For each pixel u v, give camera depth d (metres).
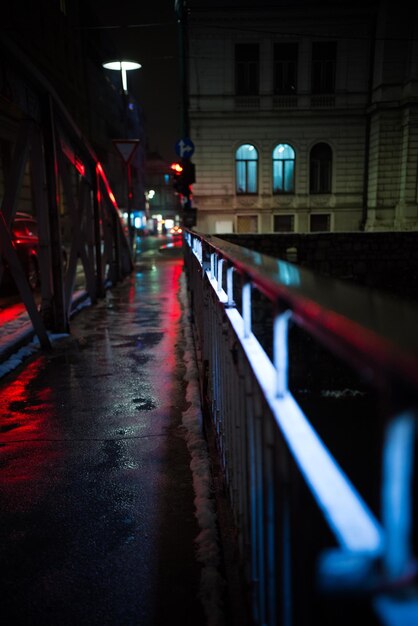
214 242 2.82
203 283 3.69
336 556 0.57
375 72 23.58
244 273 1.57
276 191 24.77
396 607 0.51
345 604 0.71
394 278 18.70
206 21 22.80
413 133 22.98
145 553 2.12
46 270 6.30
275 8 22.69
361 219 25.05
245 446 1.61
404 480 0.50
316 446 0.88
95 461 2.99
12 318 7.76
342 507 0.68
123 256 13.81
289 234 18.09
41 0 24.89
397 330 0.51
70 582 1.96
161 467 2.90
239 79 23.70
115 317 7.59
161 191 89.12
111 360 5.19
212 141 24.00
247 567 1.63
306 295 0.74
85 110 33.69
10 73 4.53
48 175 5.98
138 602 1.84
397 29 22.55
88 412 3.79
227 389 2.19
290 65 23.73
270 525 1.19
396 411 0.49
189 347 5.62
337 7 22.84
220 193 24.42
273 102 23.80
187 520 2.35
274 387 1.19
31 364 5.09
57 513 2.44
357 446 9.72
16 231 11.41
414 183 23.42
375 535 0.61
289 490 0.97
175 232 52.97
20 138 5.17
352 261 18.41
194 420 3.51
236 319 1.97
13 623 1.76
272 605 1.19
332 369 12.97
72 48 30.72
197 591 1.88
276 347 1.05
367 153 24.50
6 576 2.00
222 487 2.55
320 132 24.22
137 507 2.48
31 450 3.15
